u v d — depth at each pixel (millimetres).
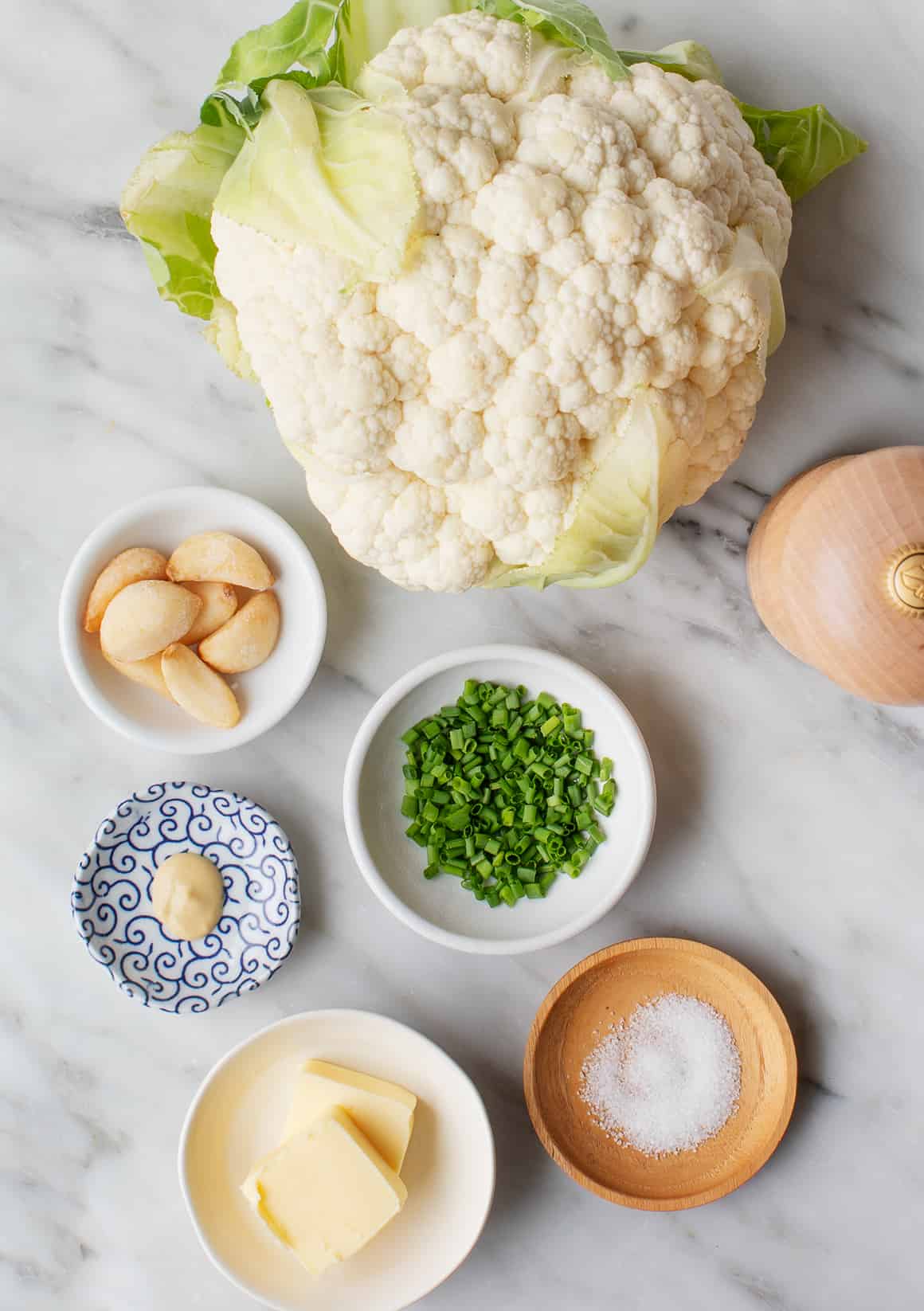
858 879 543
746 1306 551
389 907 523
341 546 540
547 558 457
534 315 427
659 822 545
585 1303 552
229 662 523
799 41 505
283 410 438
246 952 540
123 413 532
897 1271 549
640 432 437
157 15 513
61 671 544
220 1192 537
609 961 531
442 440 437
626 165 428
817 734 542
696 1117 538
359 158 417
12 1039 553
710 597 538
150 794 528
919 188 510
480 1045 549
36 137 520
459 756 539
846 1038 547
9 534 538
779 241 460
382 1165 519
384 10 451
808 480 502
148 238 460
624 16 506
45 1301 553
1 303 528
